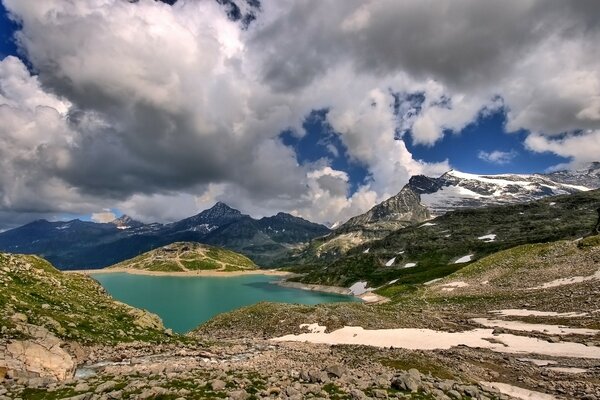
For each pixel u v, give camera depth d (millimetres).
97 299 60281
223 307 160375
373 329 73375
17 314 39000
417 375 31016
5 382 25234
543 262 122500
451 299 109500
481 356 49625
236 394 22000
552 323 68688
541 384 36469
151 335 52375
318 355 49906
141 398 21609
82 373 34344
